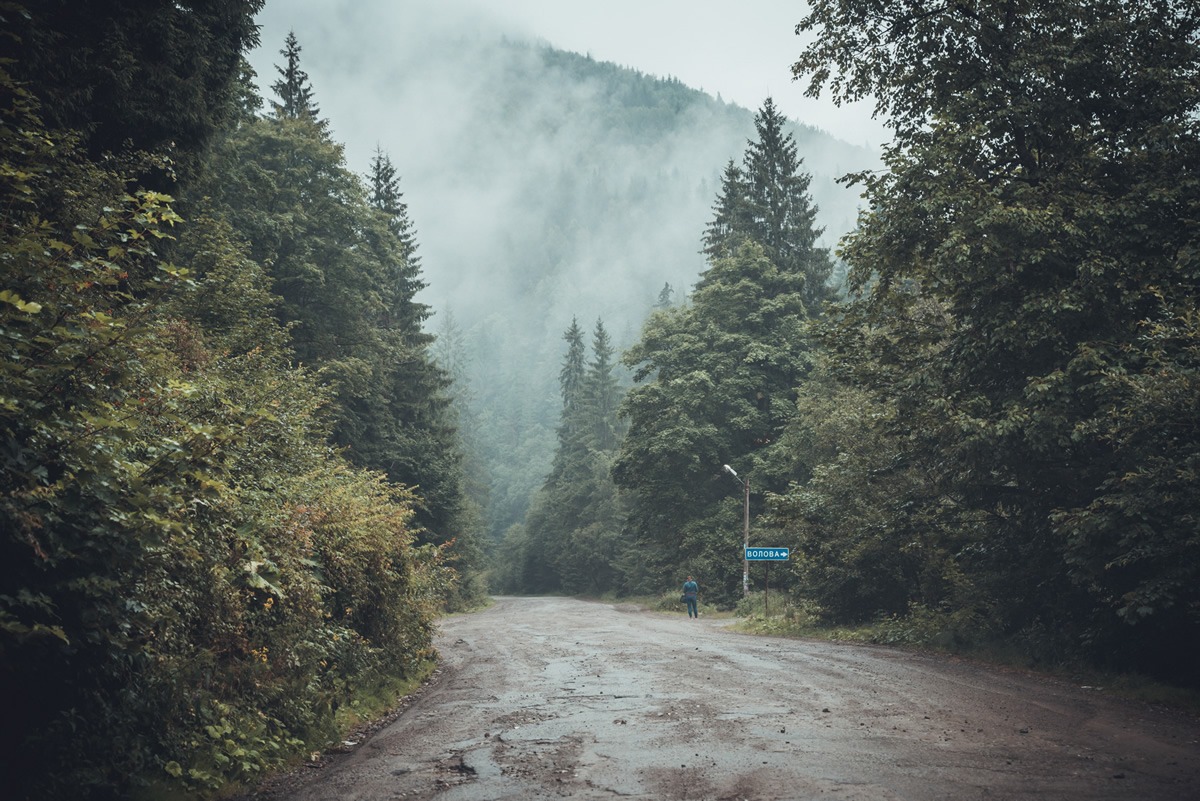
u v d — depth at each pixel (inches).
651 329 1909.4
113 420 198.4
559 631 981.2
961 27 673.6
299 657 357.4
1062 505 583.2
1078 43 631.8
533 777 265.1
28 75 457.4
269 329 805.9
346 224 1427.2
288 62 1839.3
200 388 350.6
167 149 599.8
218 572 289.7
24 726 200.7
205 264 770.2
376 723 392.8
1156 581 418.9
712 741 314.5
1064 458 567.8
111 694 231.5
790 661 605.3
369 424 1595.7
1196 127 587.8
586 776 264.1
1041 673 533.0
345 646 436.1
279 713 321.1
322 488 482.6
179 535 227.5
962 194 608.4
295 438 522.0
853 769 264.4
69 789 203.2
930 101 704.4
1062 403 534.0
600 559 3299.7
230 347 716.7
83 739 214.5
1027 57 631.2
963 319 688.4
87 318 210.7
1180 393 419.5
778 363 1768.0
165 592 248.8
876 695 433.1
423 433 1929.1
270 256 1202.6
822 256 2144.4
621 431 3843.5
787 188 2212.1
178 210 679.1
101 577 205.3
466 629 1077.1
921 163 658.2
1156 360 457.1
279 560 345.7
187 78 641.0
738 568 1675.7
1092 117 657.0
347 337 1433.3
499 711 402.6
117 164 523.5
